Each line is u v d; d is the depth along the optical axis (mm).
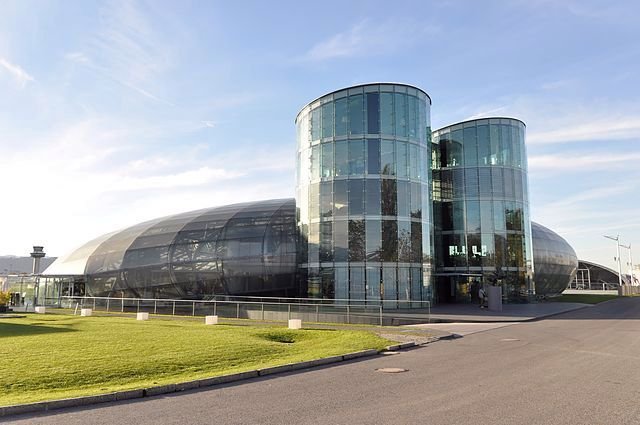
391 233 32719
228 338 17000
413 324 24625
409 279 32812
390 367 11961
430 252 35000
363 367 12086
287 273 37375
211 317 24969
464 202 41375
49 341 15883
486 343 16562
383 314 25859
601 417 7070
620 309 35000
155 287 40062
